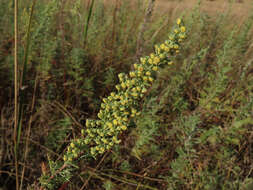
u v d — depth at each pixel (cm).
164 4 488
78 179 252
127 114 139
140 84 134
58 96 337
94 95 354
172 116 317
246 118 237
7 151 269
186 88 367
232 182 186
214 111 299
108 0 455
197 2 364
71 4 325
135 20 450
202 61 374
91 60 403
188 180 226
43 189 154
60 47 367
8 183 258
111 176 253
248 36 386
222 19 418
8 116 309
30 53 311
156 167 271
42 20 290
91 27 366
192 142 239
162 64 134
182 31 125
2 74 344
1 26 370
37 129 298
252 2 428
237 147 275
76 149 142
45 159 275
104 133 141
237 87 314
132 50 420
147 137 246
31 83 327
